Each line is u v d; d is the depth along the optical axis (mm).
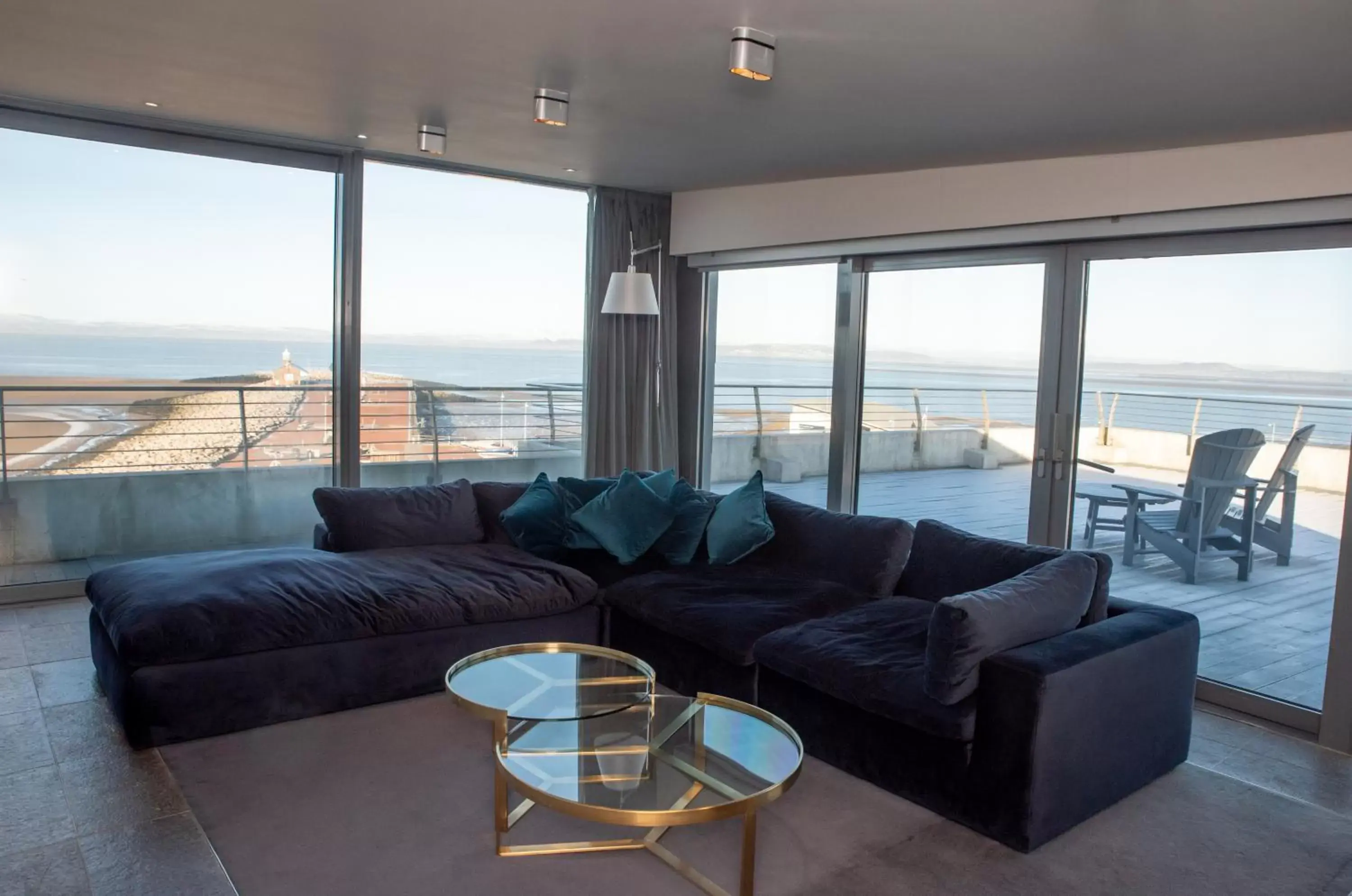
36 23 3172
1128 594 4273
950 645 2643
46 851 2445
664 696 3078
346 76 3717
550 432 6574
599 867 2461
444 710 3504
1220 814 2869
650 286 5250
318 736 3234
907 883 2420
